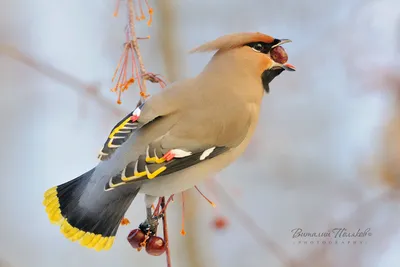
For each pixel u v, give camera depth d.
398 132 13.73
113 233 9.09
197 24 15.51
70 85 12.33
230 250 14.15
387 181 13.78
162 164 8.95
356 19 14.71
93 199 9.10
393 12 14.48
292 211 14.51
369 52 14.37
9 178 14.39
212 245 14.09
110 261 14.13
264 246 14.03
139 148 9.04
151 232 9.41
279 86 15.09
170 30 14.96
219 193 13.62
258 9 15.59
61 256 14.13
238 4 15.66
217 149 9.42
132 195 9.19
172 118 9.31
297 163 14.76
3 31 14.76
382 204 13.75
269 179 14.73
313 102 14.92
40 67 12.66
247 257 14.16
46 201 9.38
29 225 14.26
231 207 13.60
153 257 14.13
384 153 13.89
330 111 14.79
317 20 15.35
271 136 14.89
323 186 14.53
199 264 13.84
